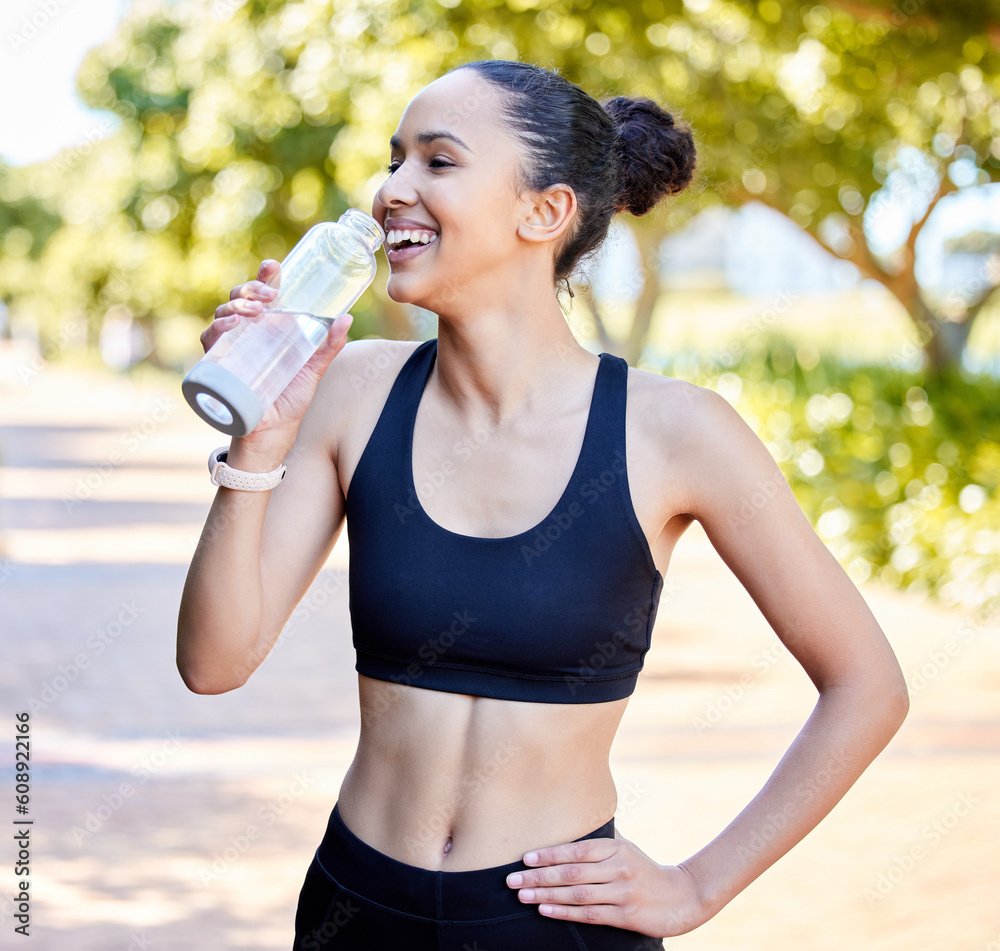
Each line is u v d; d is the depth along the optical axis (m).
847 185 11.22
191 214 17.56
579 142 1.75
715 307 30.22
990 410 10.33
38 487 14.81
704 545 11.48
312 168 13.23
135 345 40.81
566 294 1.96
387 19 9.20
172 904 3.76
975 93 10.74
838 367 12.14
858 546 9.37
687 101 9.93
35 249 41.94
